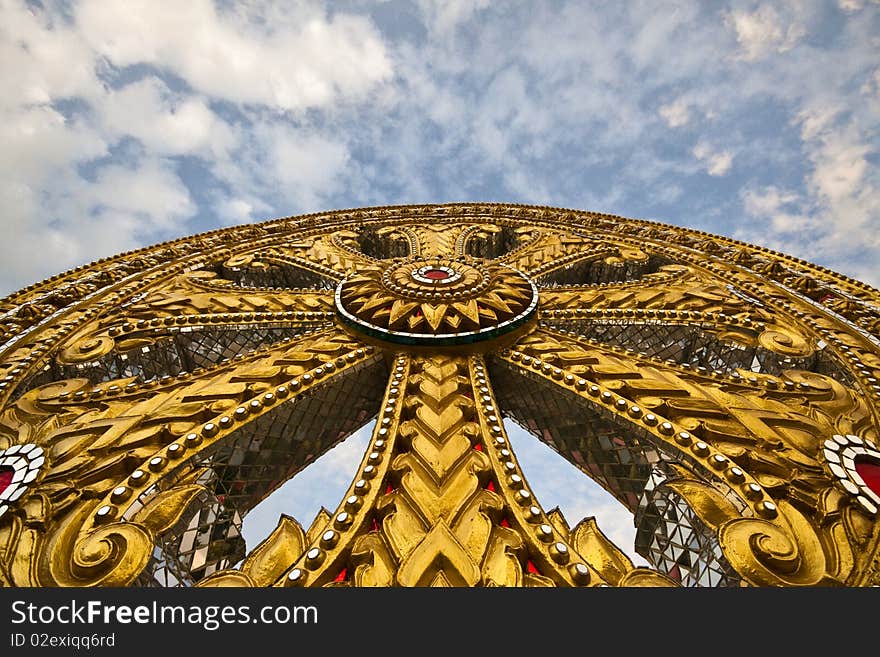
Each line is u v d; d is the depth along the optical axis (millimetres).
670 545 2234
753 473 2184
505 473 2162
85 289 4102
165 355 3707
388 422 2523
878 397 2709
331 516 2021
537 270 5172
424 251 5715
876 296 3938
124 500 2021
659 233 5809
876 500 1972
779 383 2842
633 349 4141
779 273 4410
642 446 2680
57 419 2545
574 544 1845
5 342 3242
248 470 2707
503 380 3398
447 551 1732
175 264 5000
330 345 3344
